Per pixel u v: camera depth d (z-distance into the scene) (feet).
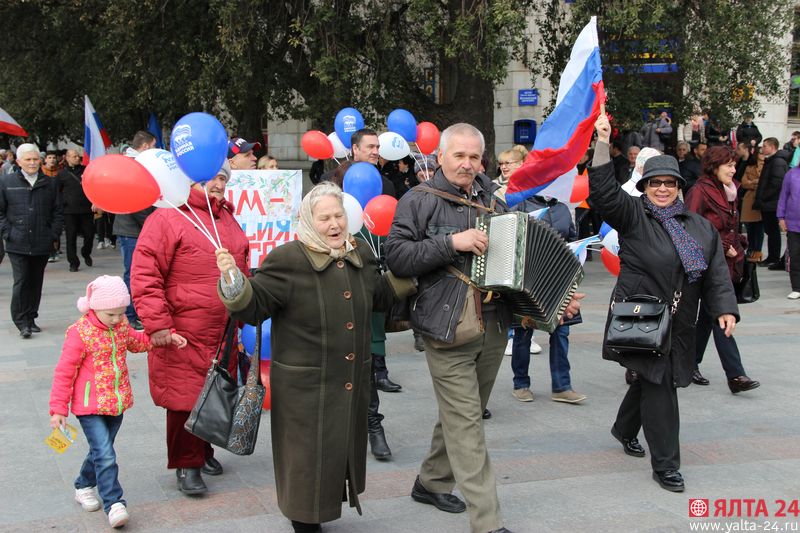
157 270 13.37
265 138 69.46
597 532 12.43
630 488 14.25
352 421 11.72
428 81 45.27
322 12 37.93
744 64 40.70
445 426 12.03
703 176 20.38
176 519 12.94
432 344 12.18
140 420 18.20
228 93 42.73
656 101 44.09
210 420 11.96
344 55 38.29
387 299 12.32
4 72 65.98
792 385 21.12
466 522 12.84
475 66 36.22
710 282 14.38
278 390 11.64
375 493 14.10
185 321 13.52
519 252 11.40
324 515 11.52
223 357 12.71
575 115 14.30
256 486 14.43
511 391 20.85
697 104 44.57
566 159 14.21
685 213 14.65
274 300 11.35
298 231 11.82
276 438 11.81
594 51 14.14
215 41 41.16
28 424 17.78
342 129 23.79
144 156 12.92
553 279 12.29
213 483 14.58
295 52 43.57
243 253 14.46
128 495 13.97
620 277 14.57
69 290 36.94
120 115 59.93
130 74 44.70
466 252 12.00
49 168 56.95
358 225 15.64
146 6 40.32
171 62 43.39
